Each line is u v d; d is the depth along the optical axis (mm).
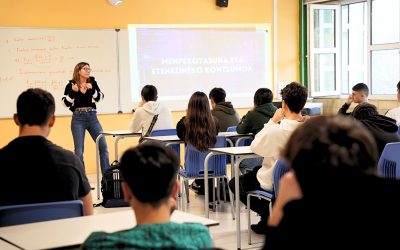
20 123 2664
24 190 2584
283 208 1339
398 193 1305
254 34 9188
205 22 8844
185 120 5535
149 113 6402
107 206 5930
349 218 1272
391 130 4180
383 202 1287
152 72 8508
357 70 9125
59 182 2623
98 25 8125
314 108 8891
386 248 1269
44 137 2654
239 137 5961
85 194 2760
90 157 8227
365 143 1303
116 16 8234
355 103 7527
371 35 8641
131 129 6492
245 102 9172
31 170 2582
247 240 4715
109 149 8320
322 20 9281
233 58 9055
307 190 1296
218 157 5582
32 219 2482
